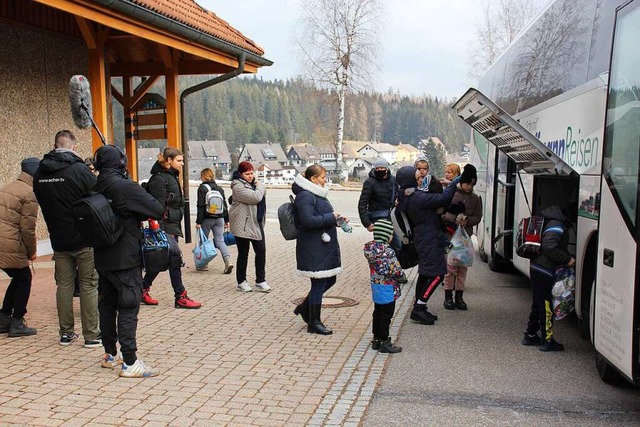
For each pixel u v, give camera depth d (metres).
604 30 6.35
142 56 16.41
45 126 12.84
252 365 6.24
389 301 6.74
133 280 5.73
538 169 7.69
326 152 105.75
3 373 5.86
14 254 6.77
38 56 12.62
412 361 6.54
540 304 6.89
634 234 4.86
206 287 10.05
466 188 9.05
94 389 5.49
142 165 36.78
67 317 6.73
